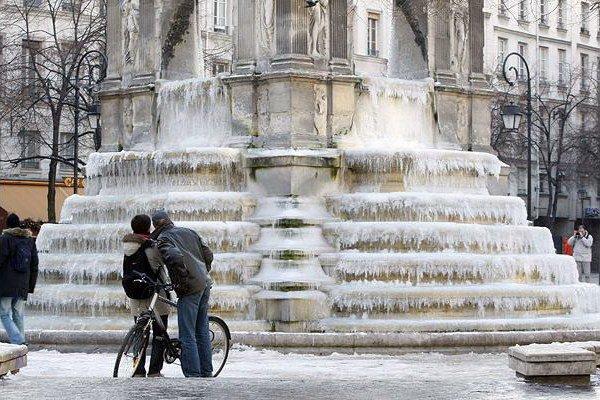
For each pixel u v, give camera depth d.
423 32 72.75
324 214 61.88
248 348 50.91
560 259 62.06
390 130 68.69
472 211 62.66
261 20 65.25
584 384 35.72
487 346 51.47
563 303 59.56
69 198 67.44
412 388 33.91
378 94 67.88
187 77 74.31
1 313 51.41
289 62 63.81
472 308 57.47
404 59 74.00
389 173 64.06
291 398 31.42
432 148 71.06
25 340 51.78
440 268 58.09
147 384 34.44
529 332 52.53
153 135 71.31
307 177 62.38
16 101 127.06
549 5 198.62
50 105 120.94
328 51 65.56
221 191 63.94
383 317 56.81
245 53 66.00
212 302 56.88
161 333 39.09
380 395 32.19
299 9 64.19
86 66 138.88
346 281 58.38
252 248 59.53
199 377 38.31
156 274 39.44
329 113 65.12
